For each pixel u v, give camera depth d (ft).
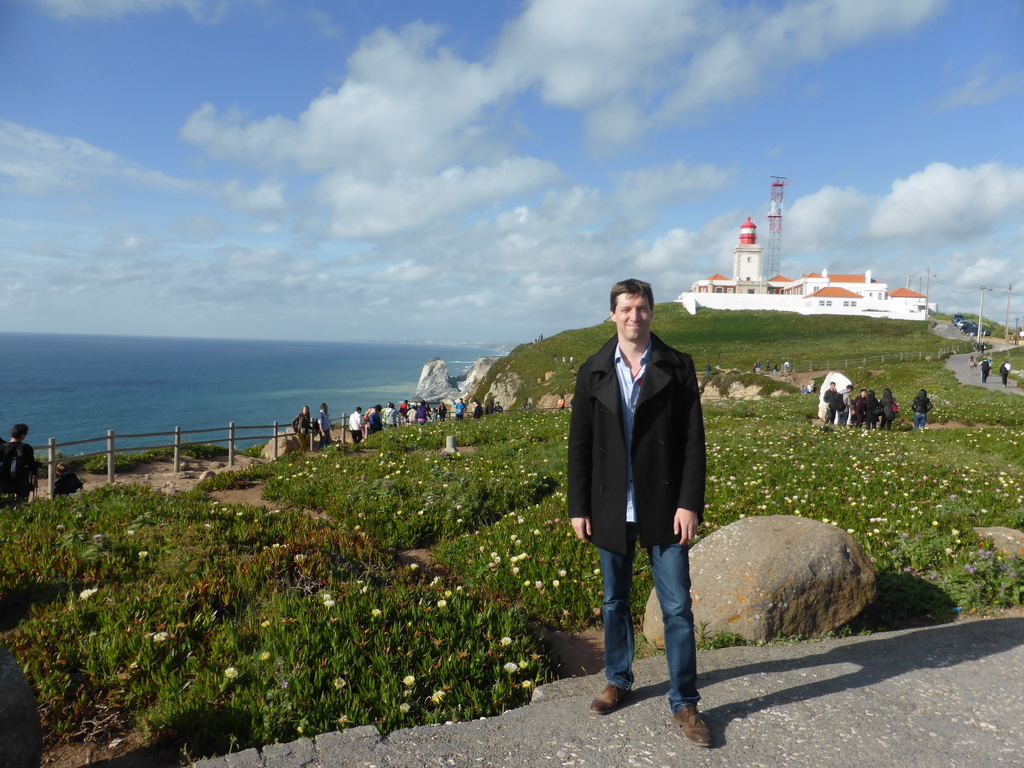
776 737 10.07
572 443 11.48
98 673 13.35
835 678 12.49
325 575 19.30
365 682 13.10
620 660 11.58
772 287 438.81
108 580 18.66
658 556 10.91
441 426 75.77
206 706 11.98
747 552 16.96
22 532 23.47
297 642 14.28
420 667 13.82
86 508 27.91
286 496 34.42
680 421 10.74
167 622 15.31
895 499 30.83
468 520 29.17
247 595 17.70
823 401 95.61
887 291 396.16
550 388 221.87
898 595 18.62
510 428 71.31
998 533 23.04
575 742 9.99
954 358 198.90
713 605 16.37
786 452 46.37
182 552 20.36
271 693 12.28
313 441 73.20
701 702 11.43
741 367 220.43
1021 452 53.06
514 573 21.13
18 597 17.39
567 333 339.36
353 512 29.50
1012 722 10.64
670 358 10.69
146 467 57.62
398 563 23.11
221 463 63.16
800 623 16.07
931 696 11.64
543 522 26.76
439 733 10.44
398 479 36.29
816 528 17.72
